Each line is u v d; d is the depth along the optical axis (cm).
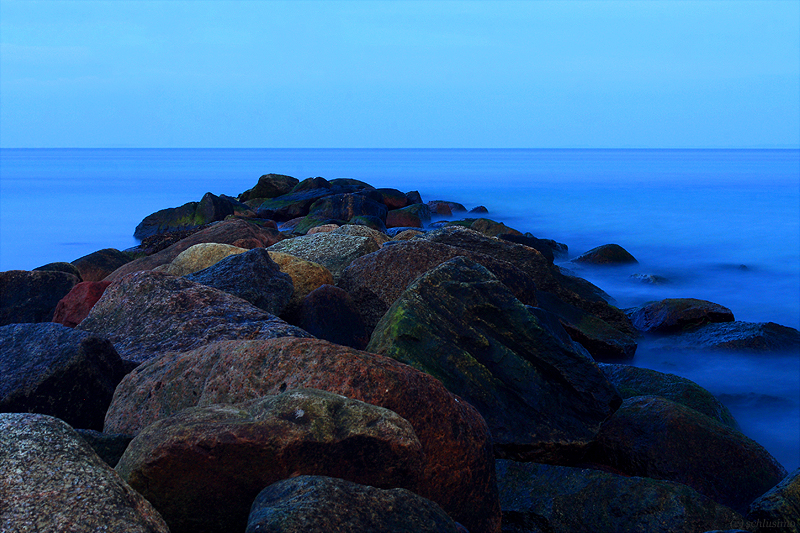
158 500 360
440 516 349
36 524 294
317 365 441
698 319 1244
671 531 487
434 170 10500
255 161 17175
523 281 984
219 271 892
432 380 452
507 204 4641
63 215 4153
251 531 304
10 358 583
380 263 940
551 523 500
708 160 16388
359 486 343
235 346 485
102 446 435
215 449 349
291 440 354
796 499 518
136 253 1955
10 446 326
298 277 963
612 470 627
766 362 1099
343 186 3650
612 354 1084
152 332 711
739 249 2639
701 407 775
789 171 9781
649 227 3381
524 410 621
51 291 1099
